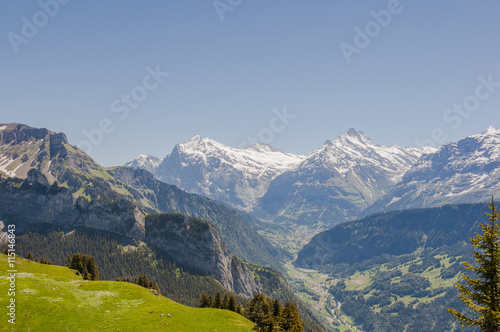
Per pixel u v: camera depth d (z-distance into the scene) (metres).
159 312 83.81
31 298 77.50
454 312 45.06
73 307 78.25
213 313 96.94
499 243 43.19
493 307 42.38
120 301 87.12
